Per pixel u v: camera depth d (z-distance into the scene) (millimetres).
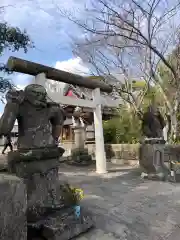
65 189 3531
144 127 7148
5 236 2174
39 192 3068
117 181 6480
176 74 8445
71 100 7211
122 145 10844
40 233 2758
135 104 10312
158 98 10719
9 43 5887
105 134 12445
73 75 7062
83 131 11820
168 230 3314
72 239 2857
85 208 3910
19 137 3268
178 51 8969
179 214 3883
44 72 6012
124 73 10773
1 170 3438
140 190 5402
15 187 2326
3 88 5902
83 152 11297
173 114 9031
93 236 2979
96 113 8195
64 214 2947
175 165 7059
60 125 3572
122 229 3232
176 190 5398
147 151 6891
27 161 3029
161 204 4348
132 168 9016
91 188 5582
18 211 2324
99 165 8078
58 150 3369
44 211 3010
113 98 14062
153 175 6668
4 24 5684
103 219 3510
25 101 3268
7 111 3076
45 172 3178
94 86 8039
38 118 3299
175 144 8516
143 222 3535
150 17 7879
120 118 12523
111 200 4527
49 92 6574
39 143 3211
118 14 7520
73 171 8539
